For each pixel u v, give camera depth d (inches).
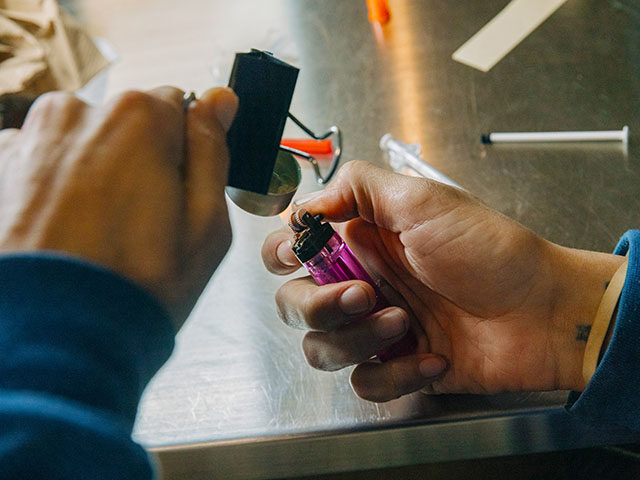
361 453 25.2
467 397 25.9
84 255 11.8
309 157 28.2
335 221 26.7
